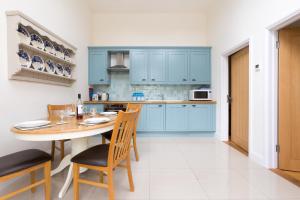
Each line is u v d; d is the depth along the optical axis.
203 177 2.00
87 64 4.13
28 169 1.35
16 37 1.82
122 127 1.49
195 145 3.27
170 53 4.20
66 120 1.80
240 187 1.78
